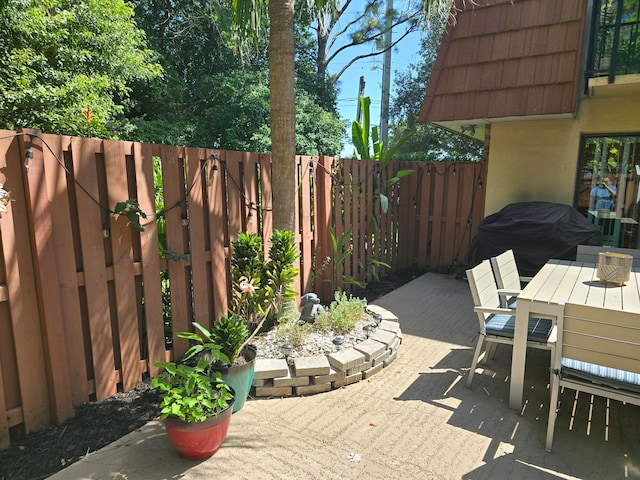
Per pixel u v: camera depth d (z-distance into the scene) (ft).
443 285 19.07
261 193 12.81
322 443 7.57
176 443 6.86
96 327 8.56
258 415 8.50
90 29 21.50
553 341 8.48
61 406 7.94
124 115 29.40
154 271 9.66
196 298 10.75
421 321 14.52
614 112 16.03
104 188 8.68
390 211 20.67
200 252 10.77
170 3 34.71
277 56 11.42
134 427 8.00
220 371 8.19
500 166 18.65
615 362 6.74
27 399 7.52
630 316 6.50
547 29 16.05
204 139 33.71
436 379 10.19
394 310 15.69
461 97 17.57
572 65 15.21
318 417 8.45
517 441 7.70
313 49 43.21
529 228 15.80
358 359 9.93
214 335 8.60
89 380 8.61
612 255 9.77
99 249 8.54
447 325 14.12
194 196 10.49
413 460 7.12
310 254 15.24
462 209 20.68
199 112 35.91
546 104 15.51
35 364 7.62
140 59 24.58
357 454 7.27
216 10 24.70
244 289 9.48
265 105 33.42
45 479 6.53
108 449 7.31
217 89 33.81
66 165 8.02
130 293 9.20
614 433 7.98
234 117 33.37
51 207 7.66
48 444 7.37
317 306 12.09
